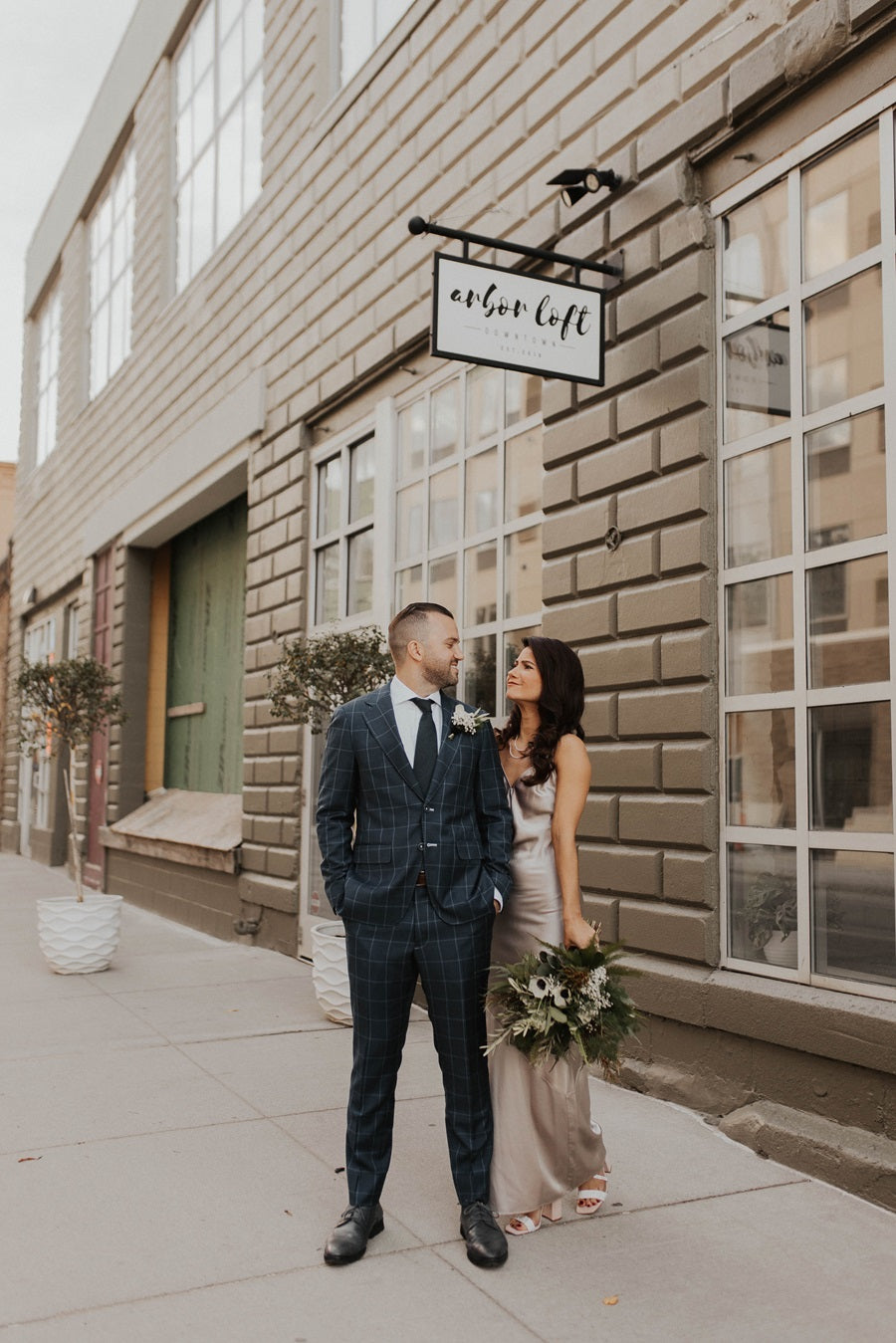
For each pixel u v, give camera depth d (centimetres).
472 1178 344
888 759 410
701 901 479
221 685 1218
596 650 550
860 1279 323
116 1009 684
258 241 1020
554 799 362
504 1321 302
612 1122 457
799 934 440
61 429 1778
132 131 1491
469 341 501
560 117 601
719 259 505
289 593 922
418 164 744
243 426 1020
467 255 514
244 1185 397
